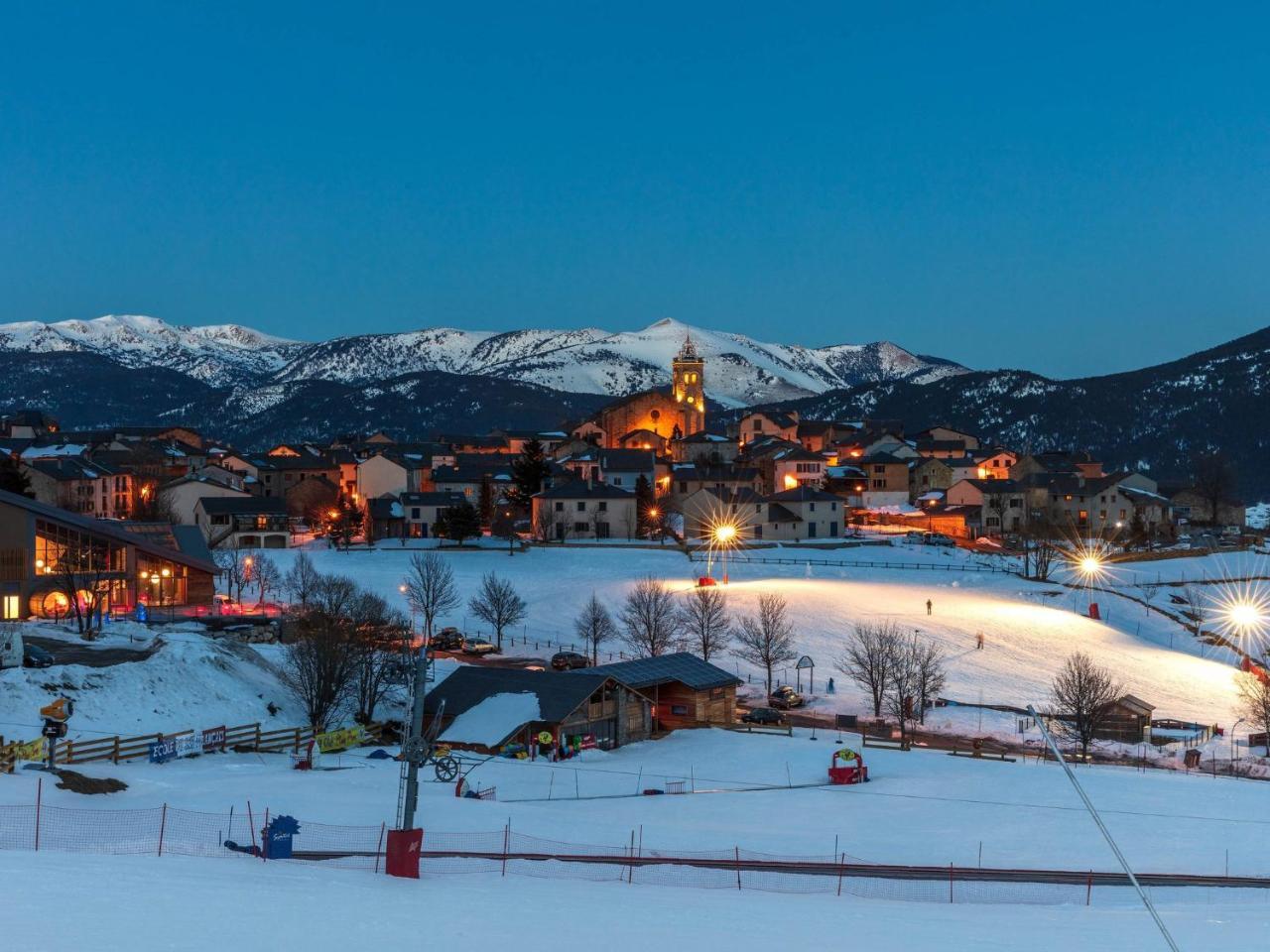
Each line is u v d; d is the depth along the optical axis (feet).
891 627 421.59
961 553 629.51
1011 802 236.02
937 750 298.76
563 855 174.29
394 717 304.09
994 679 378.94
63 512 373.20
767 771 266.77
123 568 372.99
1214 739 327.47
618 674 311.88
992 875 176.96
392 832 150.10
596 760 280.51
